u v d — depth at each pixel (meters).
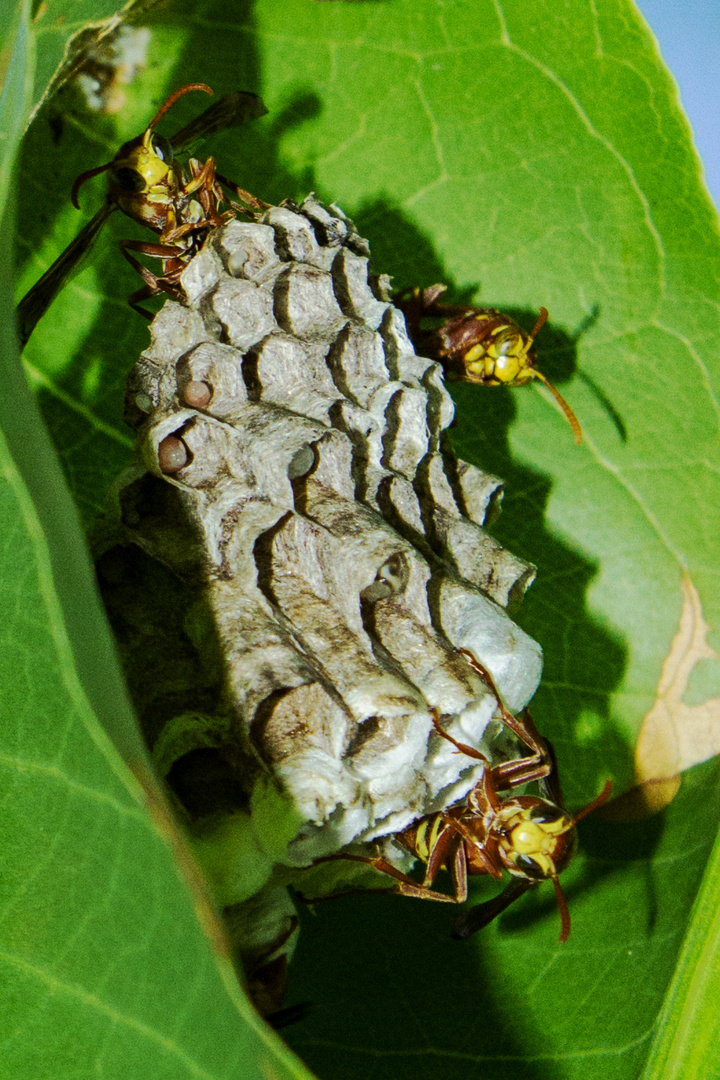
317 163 0.22
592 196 0.22
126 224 0.21
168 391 0.19
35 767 0.17
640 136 0.22
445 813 0.19
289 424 0.19
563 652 0.22
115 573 0.19
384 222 0.22
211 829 0.18
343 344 0.19
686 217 0.22
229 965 0.17
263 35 0.21
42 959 0.17
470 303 0.22
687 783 0.22
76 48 0.20
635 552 0.22
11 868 0.17
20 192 0.21
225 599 0.19
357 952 0.21
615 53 0.22
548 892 0.21
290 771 0.18
